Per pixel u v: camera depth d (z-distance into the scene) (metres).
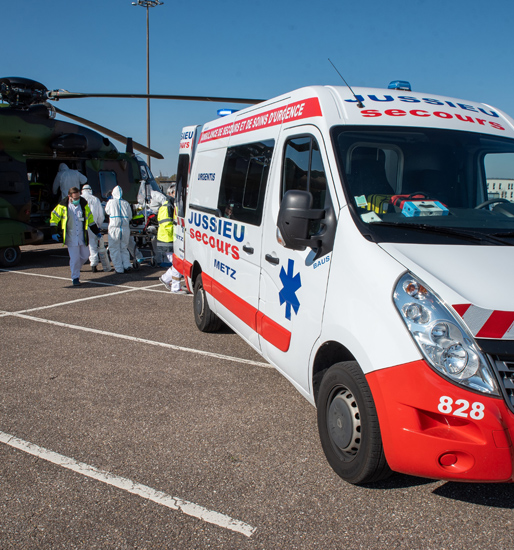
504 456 2.50
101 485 3.12
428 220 3.22
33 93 12.06
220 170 5.49
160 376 4.92
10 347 5.72
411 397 2.58
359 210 3.17
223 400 4.39
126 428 3.86
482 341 2.53
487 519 2.84
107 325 6.67
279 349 3.85
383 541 2.66
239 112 5.28
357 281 2.92
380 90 4.00
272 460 3.43
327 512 2.88
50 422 3.93
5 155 11.59
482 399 2.49
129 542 2.64
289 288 3.67
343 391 3.14
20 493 3.03
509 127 4.00
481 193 3.55
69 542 2.63
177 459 3.43
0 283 9.44
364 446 2.89
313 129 3.61
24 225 11.48
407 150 3.51
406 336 2.62
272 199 4.04
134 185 15.89
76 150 12.88
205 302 6.13
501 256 2.91
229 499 3.00
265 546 2.62
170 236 10.15
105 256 10.85
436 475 2.61
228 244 5.02
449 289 2.63
